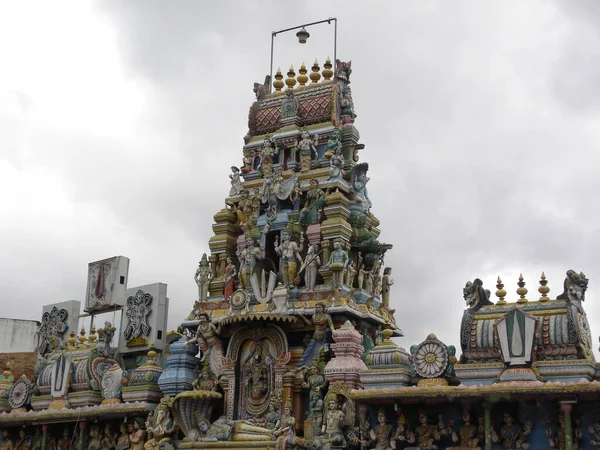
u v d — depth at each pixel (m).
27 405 50.59
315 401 40.16
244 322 42.94
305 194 46.47
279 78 51.84
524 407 34.53
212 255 47.97
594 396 32.28
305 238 45.69
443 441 36.31
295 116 48.75
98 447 46.28
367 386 37.31
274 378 41.97
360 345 40.44
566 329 33.81
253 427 40.56
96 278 55.44
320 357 41.31
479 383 34.91
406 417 36.91
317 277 44.66
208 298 46.97
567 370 33.22
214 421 43.03
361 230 45.81
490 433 34.03
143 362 51.50
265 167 47.97
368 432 37.19
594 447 33.06
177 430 42.66
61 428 48.59
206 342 44.56
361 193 46.62
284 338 42.19
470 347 35.53
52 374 49.06
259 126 50.22
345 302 42.00
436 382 35.75
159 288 52.00
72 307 57.06
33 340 71.56
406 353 37.81
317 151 48.09
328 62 50.47
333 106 48.09
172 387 43.34
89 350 49.09
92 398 46.91
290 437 37.69
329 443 37.62
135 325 52.12
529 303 35.59
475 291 36.59
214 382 43.38
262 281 44.44
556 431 33.72
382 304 45.75
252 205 47.31
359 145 48.47
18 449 50.25
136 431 44.28
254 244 46.09
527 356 33.84
